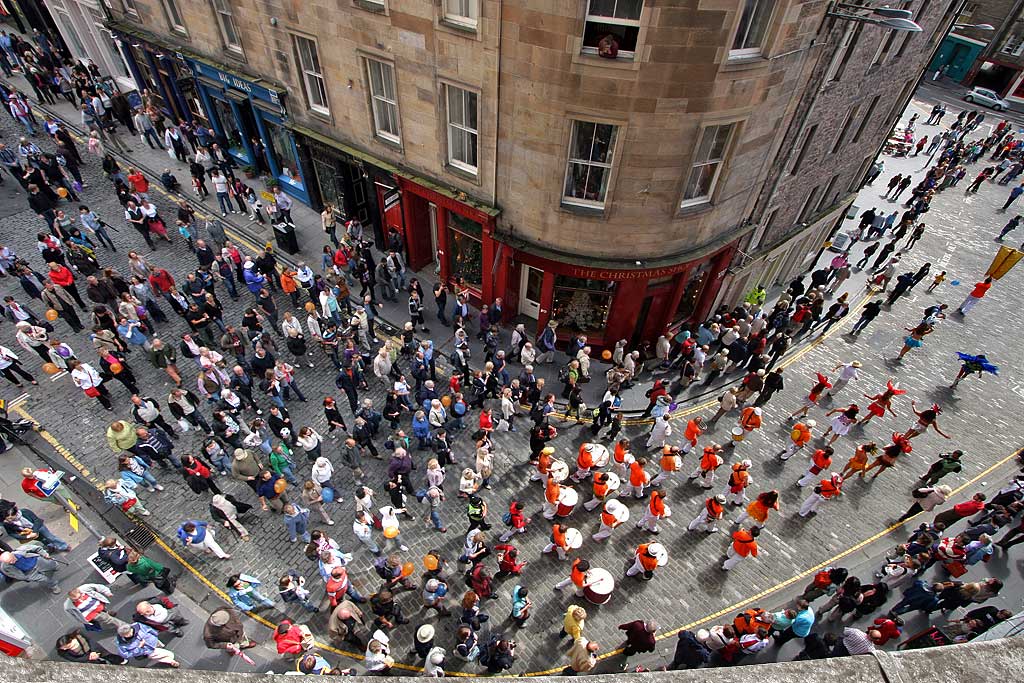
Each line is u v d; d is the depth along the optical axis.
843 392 19.50
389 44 16.55
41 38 31.88
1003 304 24.81
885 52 18.27
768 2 13.29
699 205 16.45
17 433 15.11
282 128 23.08
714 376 18.62
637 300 17.84
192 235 22.03
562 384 18.42
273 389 15.41
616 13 12.70
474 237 19.08
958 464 15.39
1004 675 2.37
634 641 11.14
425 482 15.20
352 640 11.30
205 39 23.14
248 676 2.24
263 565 13.16
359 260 19.67
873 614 13.26
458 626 12.29
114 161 22.77
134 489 13.82
